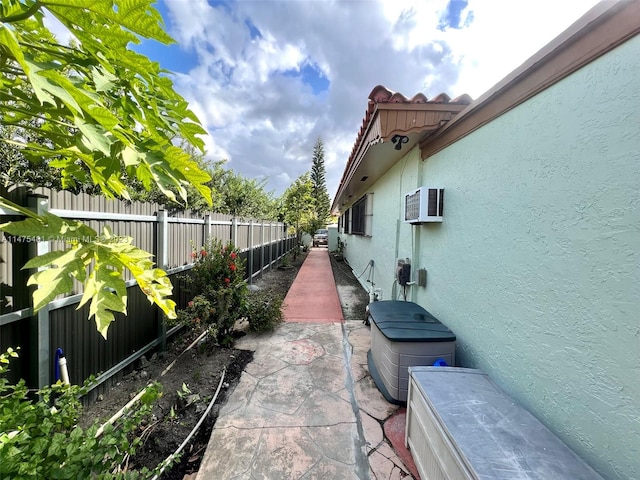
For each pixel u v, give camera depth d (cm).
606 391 123
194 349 362
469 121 238
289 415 238
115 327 277
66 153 108
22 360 197
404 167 421
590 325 131
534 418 152
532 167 168
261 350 364
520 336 177
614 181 121
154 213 332
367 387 281
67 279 97
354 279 934
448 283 278
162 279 130
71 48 89
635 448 112
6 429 117
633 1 112
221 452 198
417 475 183
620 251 118
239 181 974
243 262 435
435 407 159
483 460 122
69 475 105
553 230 153
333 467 188
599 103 127
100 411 238
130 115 107
